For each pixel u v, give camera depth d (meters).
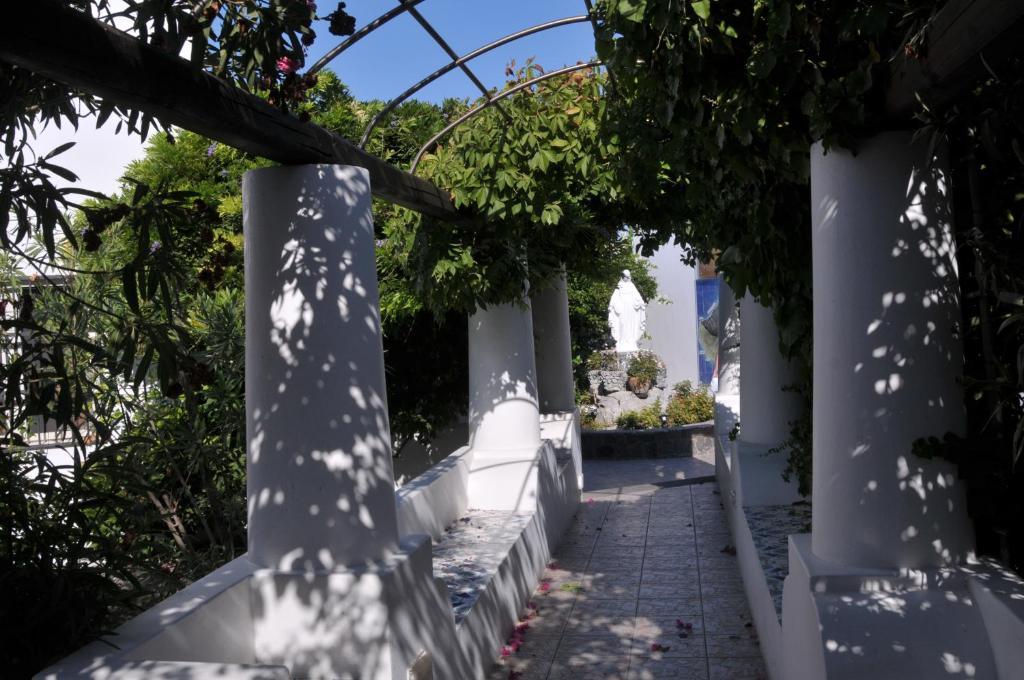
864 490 3.10
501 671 5.12
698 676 4.84
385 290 8.27
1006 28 2.04
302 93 3.22
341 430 3.68
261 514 3.72
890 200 3.06
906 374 3.04
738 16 3.40
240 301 6.81
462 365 9.77
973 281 3.18
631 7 3.50
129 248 5.55
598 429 13.92
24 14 2.11
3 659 2.88
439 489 6.70
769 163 3.80
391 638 3.61
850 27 2.91
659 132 4.98
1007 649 2.70
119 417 5.39
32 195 2.82
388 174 4.76
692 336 18.48
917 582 3.02
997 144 2.99
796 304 4.73
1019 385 2.77
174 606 3.28
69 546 3.11
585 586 6.79
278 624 3.66
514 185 6.04
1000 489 2.98
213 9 2.90
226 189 9.17
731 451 7.55
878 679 2.82
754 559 5.27
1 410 3.41
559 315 10.90
